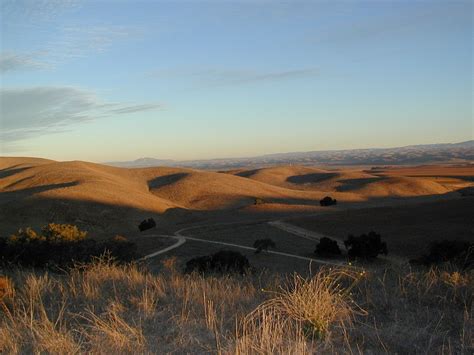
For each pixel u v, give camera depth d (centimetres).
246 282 845
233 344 475
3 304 667
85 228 9125
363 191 16988
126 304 664
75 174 14212
